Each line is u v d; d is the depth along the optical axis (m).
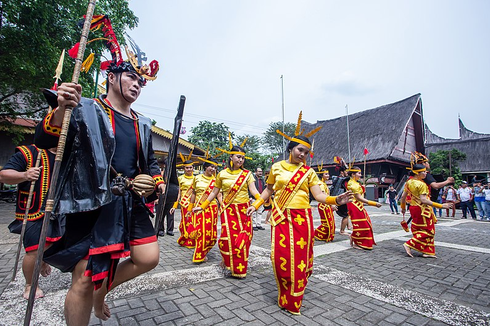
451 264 4.64
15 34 9.12
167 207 2.24
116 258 1.74
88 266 1.67
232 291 3.30
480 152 31.83
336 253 5.37
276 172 3.18
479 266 4.54
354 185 5.80
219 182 4.15
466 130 37.84
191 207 4.74
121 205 1.81
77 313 1.73
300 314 2.73
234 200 3.98
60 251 1.71
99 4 10.88
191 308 2.81
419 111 27.59
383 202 23.33
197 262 4.50
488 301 3.15
